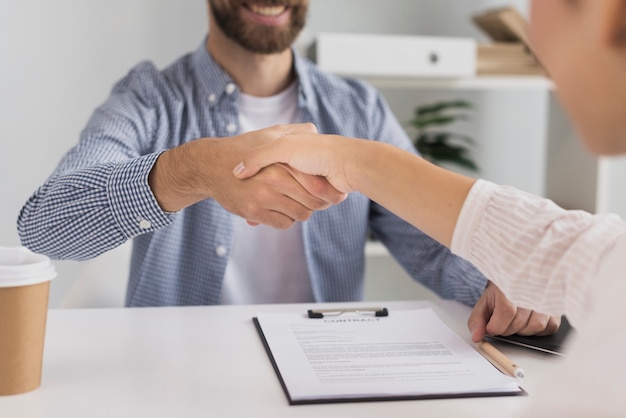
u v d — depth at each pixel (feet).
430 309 3.41
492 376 2.53
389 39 6.45
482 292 3.59
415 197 2.49
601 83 1.23
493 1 7.78
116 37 6.72
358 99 5.18
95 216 3.43
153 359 2.77
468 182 2.45
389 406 2.31
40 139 6.53
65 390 2.44
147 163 3.33
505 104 8.02
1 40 6.27
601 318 1.40
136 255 4.67
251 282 4.77
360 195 4.85
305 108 4.97
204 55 4.88
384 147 2.67
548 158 7.81
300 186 3.05
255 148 3.02
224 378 2.56
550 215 2.19
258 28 4.62
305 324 3.17
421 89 7.79
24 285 2.34
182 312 3.44
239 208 3.22
